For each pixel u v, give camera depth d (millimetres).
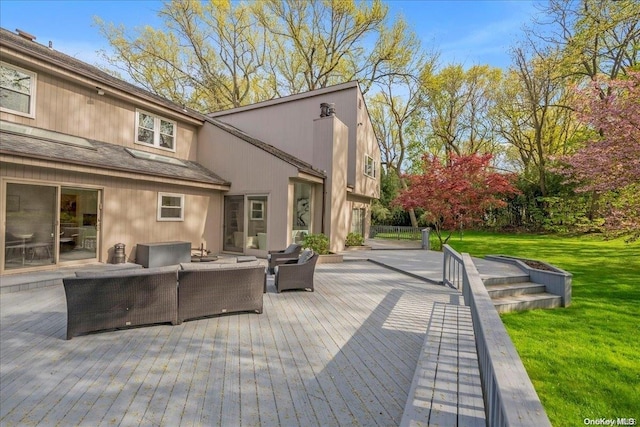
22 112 8008
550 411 3238
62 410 2580
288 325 4684
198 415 2543
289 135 15320
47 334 4156
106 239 8703
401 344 4031
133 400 2734
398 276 8422
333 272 8984
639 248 14453
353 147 15570
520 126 25109
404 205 14672
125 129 10484
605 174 8578
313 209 13094
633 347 4715
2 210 6746
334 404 2727
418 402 2279
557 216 21312
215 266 4895
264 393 2879
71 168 7457
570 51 13797
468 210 13719
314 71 24531
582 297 7367
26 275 6855
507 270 8211
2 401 2688
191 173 11031
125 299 4309
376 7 21750
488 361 1888
